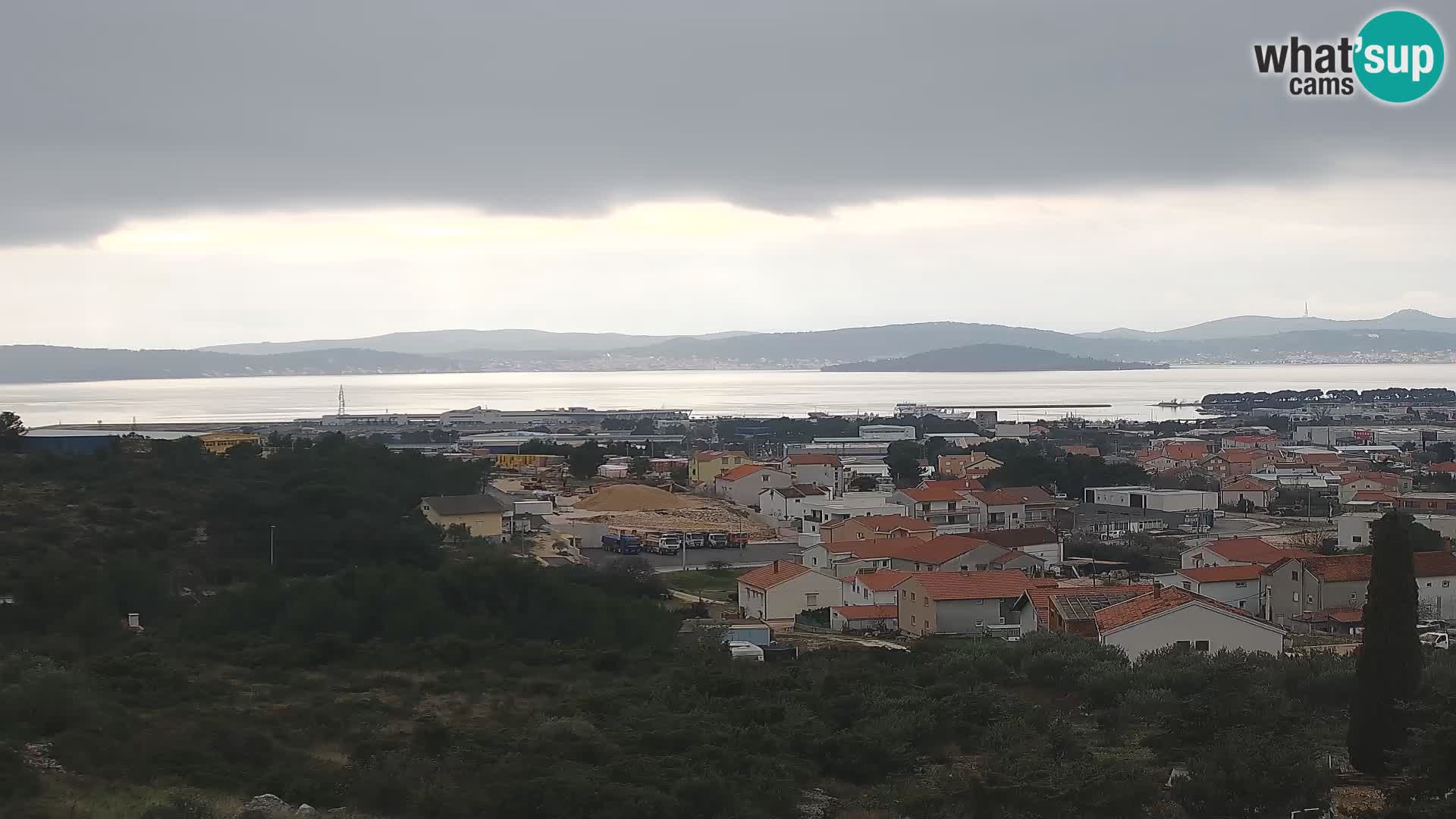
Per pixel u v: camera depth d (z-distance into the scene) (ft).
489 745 138.31
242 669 186.39
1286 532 455.22
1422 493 517.55
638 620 246.27
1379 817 111.45
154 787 113.91
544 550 384.47
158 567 269.44
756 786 126.31
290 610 221.46
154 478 350.43
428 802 114.83
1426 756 112.78
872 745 144.25
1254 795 114.93
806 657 230.07
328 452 465.88
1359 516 387.75
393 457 484.74
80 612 204.13
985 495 483.51
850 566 336.70
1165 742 141.49
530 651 205.05
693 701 168.76
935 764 145.48
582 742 138.72
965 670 192.65
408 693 170.81
